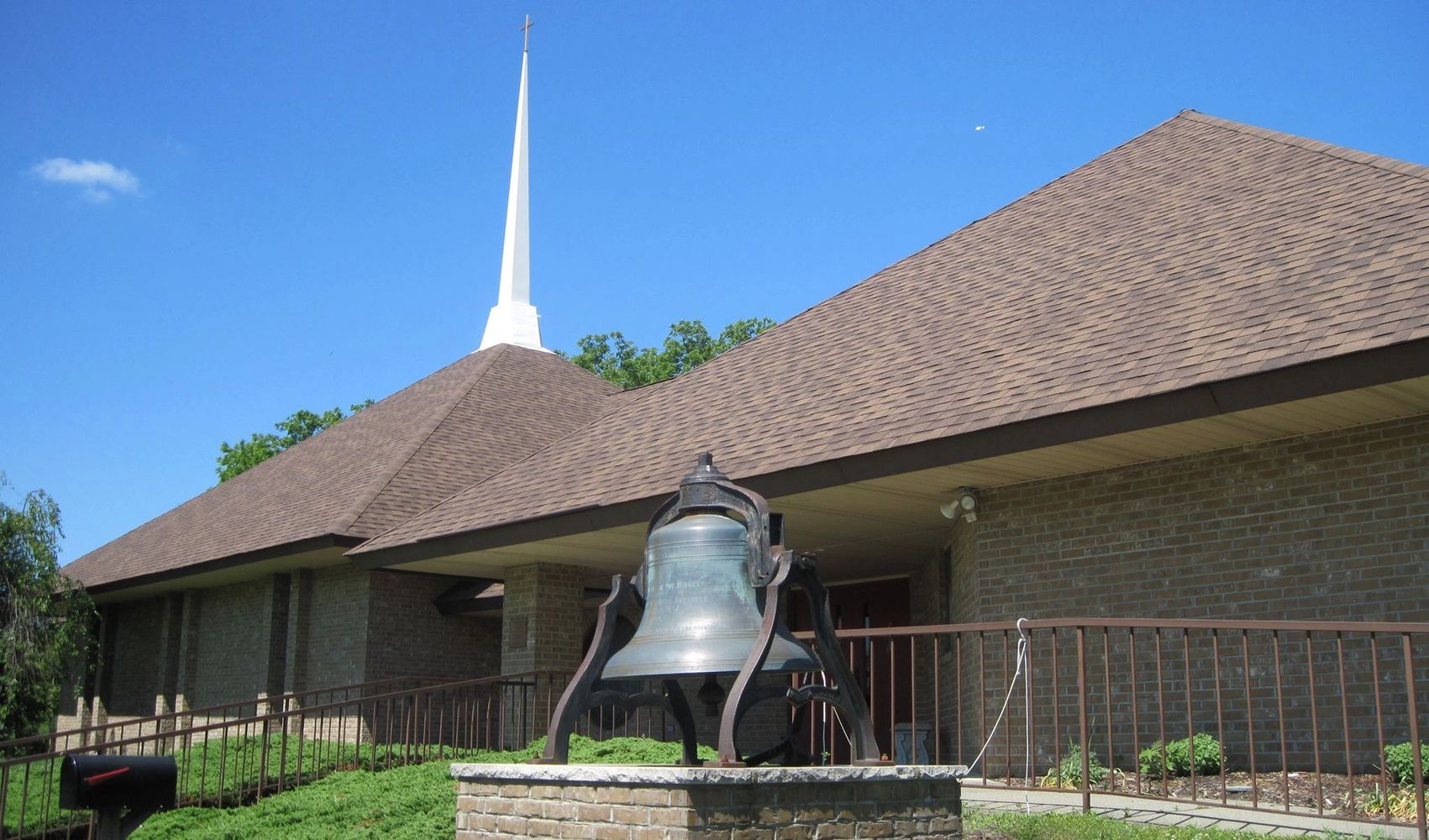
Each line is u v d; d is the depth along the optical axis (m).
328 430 28.67
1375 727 10.16
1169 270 12.66
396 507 20.97
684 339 52.09
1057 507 12.51
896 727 17.17
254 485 27.20
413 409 25.91
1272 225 12.47
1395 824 7.56
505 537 15.92
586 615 21.36
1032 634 12.16
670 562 6.95
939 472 12.27
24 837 12.68
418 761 14.83
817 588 6.92
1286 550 10.91
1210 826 7.95
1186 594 11.46
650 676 6.61
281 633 23.31
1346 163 13.09
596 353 52.72
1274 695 10.81
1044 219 16.44
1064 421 10.60
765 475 12.66
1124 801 8.84
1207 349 10.36
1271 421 10.50
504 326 29.78
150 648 27.52
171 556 25.00
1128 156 17.05
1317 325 9.78
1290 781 9.72
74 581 24.88
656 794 5.98
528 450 24.20
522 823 6.70
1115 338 11.58
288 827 11.52
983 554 12.99
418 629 22.20
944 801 6.73
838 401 13.70
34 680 23.44
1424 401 9.88
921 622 18.33
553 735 6.83
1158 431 10.74
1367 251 10.73
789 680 13.16
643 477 14.53
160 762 8.41
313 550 20.52
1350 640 10.43
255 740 15.95
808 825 6.20
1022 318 13.38
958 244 17.22
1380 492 10.45
